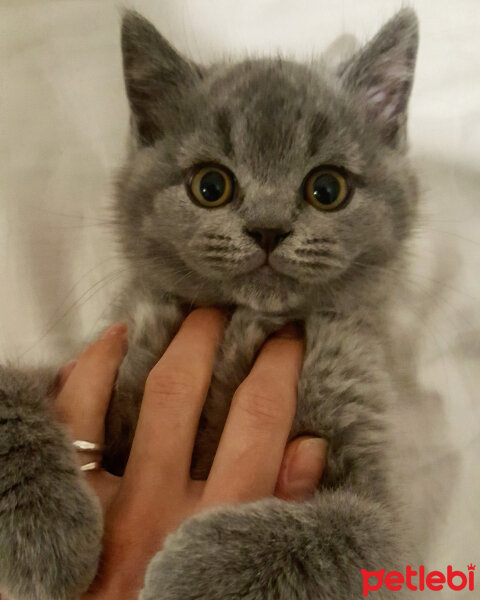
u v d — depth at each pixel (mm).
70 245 291
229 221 195
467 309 286
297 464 187
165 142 219
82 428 196
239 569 163
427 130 286
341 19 286
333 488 189
